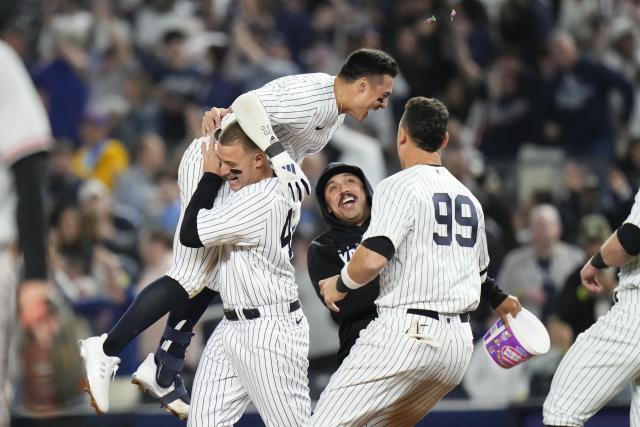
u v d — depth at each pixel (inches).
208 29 1513.3
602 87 1229.1
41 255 357.4
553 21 1396.4
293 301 488.7
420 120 495.2
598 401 492.7
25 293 353.7
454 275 480.1
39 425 674.2
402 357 470.6
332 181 533.3
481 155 1241.4
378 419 507.2
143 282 922.7
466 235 488.4
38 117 364.5
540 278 919.7
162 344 507.5
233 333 489.4
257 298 480.1
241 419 688.4
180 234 470.9
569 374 496.4
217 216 466.9
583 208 1059.9
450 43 1336.1
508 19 1338.6
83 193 1119.0
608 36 1398.9
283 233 482.3
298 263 896.3
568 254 926.4
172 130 1348.4
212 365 501.7
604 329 493.7
